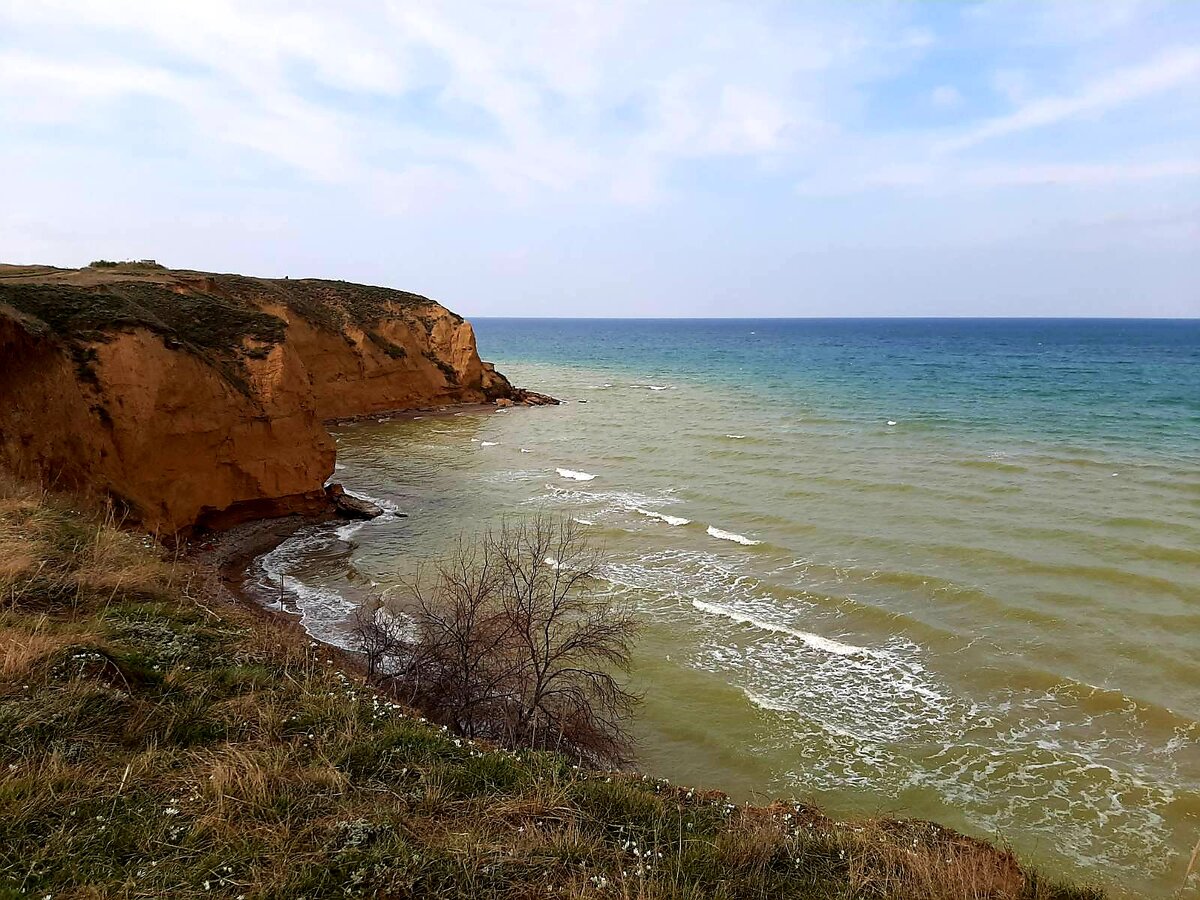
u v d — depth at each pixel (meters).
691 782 9.96
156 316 20.66
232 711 6.35
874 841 6.21
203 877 4.28
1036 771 10.29
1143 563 17.92
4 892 3.92
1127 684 12.37
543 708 8.98
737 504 24.16
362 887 4.41
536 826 5.33
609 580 17.28
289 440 21.58
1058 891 5.98
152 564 10.33
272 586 16.69
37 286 17.73
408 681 9.75
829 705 12.02
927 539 19.98
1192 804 9.50
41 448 13.50
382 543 20.16
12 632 6.63
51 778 4.88
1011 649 13.74
